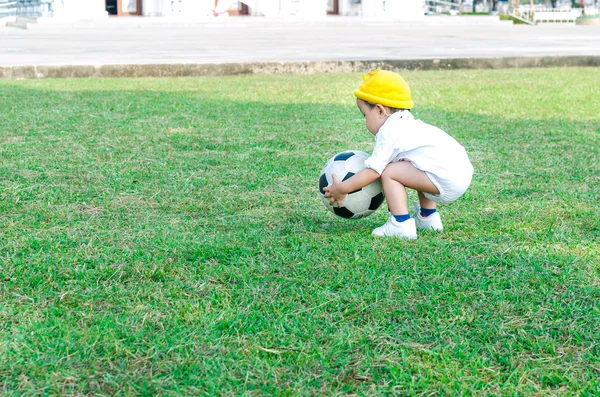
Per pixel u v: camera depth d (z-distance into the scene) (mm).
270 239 3014
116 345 2088
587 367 1996
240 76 10156
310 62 10711
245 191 3859
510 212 3451
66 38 16719
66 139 5141
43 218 3338
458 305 2359
